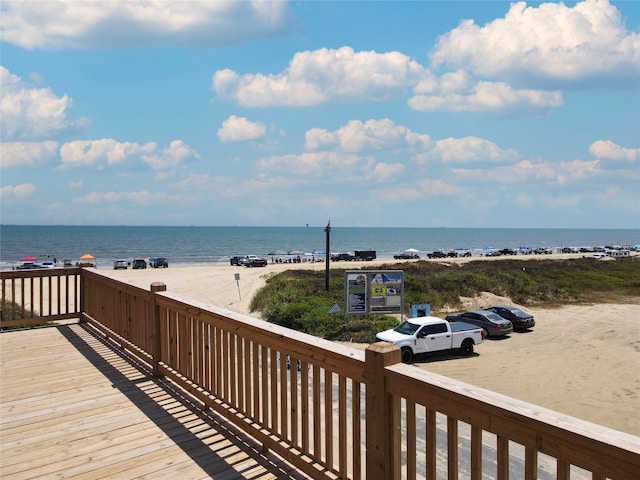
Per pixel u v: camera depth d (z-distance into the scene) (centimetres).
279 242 17662
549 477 665
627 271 5222
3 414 438
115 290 670
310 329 2114
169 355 516
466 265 5819
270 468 340
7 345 678
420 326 1805
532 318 2422
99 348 664
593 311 2983
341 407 283
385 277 2111
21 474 334
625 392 1465
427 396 223
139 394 489
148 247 13512
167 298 504
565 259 7038
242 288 3712
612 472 156
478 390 208
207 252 11694
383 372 246
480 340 1903
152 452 365
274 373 342
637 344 2083
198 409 449
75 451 368
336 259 7606
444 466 706
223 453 363
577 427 168
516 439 186
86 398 478
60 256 9969
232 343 395
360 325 2080
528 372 1655
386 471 245
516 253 10238
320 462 305
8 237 19025
